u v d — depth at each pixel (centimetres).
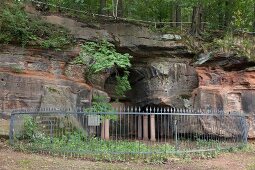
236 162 1186
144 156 1162
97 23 1866
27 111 1348
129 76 2102
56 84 1700
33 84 1639
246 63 1909
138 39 1902
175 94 1939
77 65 1795
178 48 1941
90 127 1603
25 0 1781
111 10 2169
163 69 1944
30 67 1680
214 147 1380
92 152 1153
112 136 1866
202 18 2091
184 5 2064
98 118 1570
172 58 1975
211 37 2003
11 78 1605
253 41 1969
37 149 1173
